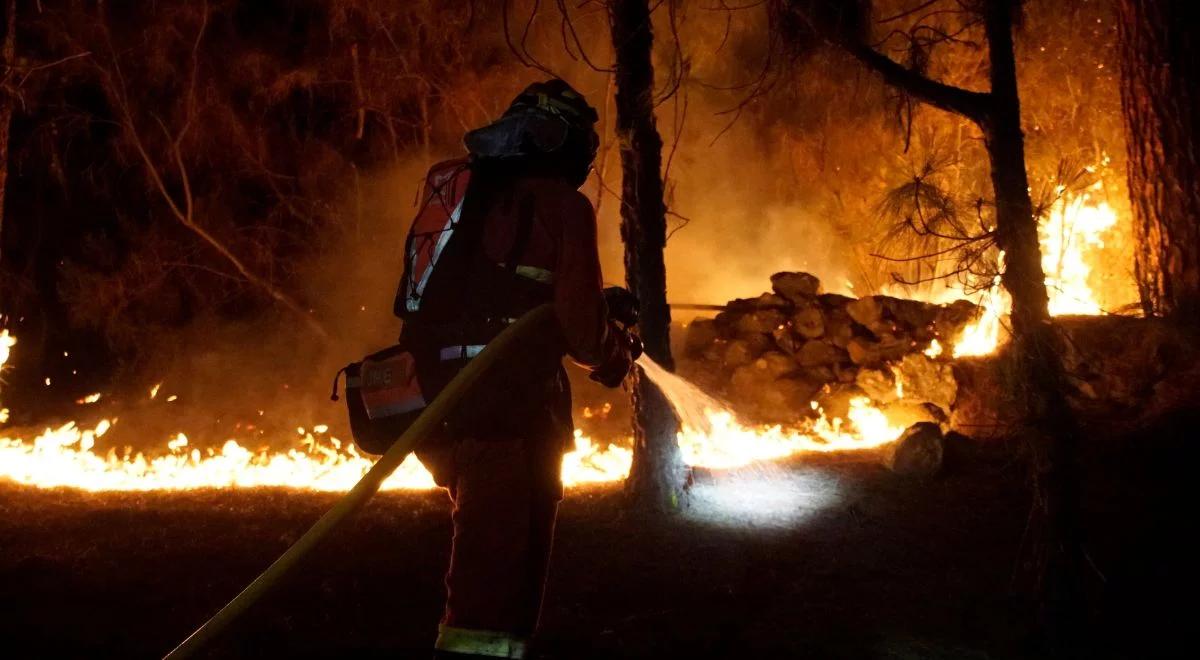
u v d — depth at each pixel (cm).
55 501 608
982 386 729
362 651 382
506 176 280
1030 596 436
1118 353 714
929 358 781
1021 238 432
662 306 586
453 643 256
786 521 555
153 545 510
